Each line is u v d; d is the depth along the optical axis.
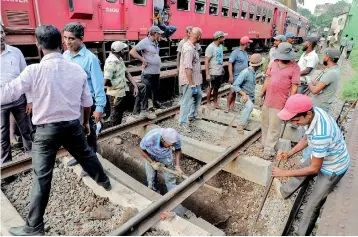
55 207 3.00
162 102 7.99
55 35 2.15
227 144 4.70
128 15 7.82
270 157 4.14
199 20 11.11
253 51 17.86
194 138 4.93
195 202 4.15
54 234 2.62
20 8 5.44
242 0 14.18
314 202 2.61
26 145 4.11
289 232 3.12
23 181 3.36
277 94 3.79
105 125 5.71
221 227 3.77
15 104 3.71
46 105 2.19
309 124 2.34
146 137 3.44
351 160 3.02
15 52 3.62
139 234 2.44
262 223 3.35
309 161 3.11
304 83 5.57
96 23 6.99
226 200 4.05
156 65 6.00
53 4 5.96
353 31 28.72
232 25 13.83
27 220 2.41
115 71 4.72
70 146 2.54
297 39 29.98
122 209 2.97
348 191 2.50
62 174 3.51
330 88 3.97
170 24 9.61
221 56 5.91
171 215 2.69
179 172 3.58
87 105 2.66
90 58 3.00
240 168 4.05
